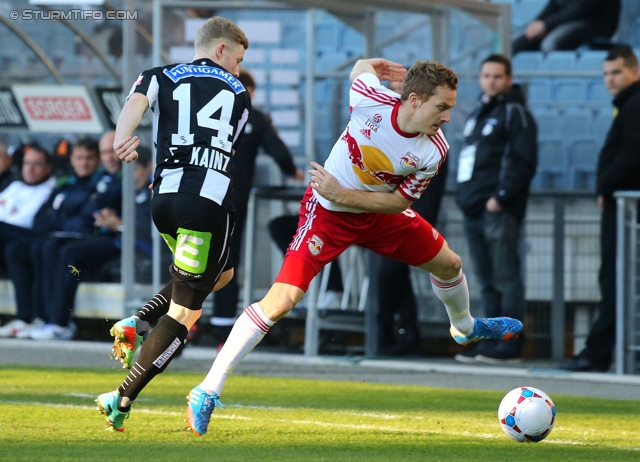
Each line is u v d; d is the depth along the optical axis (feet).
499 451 50.44
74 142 127.85
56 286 112.16
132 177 108.27
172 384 78.89
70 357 99.35
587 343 91.81
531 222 107.76
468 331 65.16
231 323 101.76
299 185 109.29
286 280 54.70
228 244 55.16
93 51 129.59
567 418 64.54
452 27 113.19
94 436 51.98
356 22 113.50
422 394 76.59
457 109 108.47
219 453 47.19
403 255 60.54
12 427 54.39
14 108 118.73
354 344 112.16
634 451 51.67
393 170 54.85
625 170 88.07
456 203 102.22
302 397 73.20
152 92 53.57
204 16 113.39
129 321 54.44
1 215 120.26
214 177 53.78
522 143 95.55
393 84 78.74
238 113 55.52
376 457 47.21
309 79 110.11
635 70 90.27
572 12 148.66
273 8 107.34
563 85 147.64
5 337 115.03
